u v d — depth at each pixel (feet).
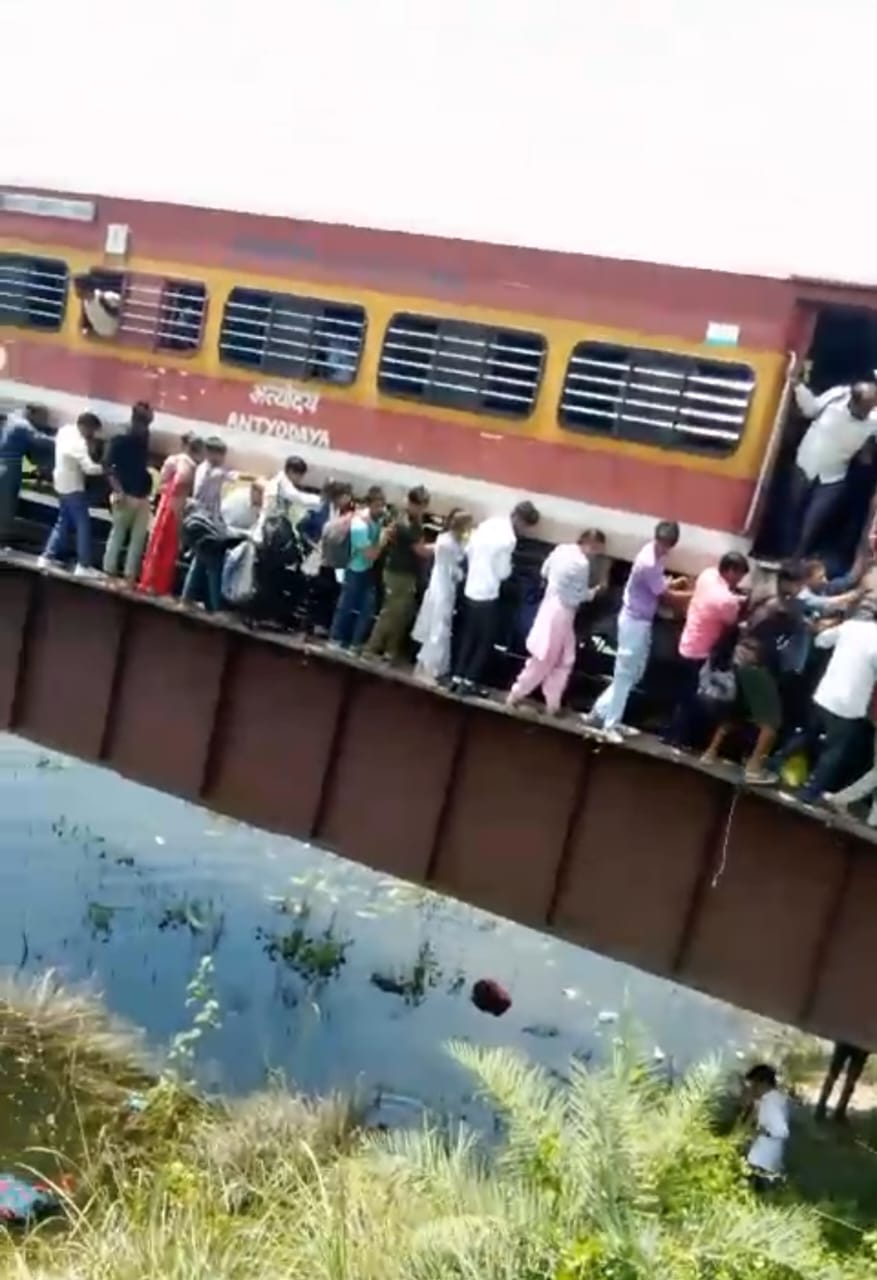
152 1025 56.80
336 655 45.24
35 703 52.90
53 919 64.95
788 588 37.93
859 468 39.50
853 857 39.75
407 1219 37.86
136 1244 38.93
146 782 50.67
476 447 46.03
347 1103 50.72
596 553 42.32
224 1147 47.11
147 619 50.57
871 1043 39.65
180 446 53.06
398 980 63.72
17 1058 52.19
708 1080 40.65
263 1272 36.65
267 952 64.75
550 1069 56.49
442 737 45.29
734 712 40.04
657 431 42.75
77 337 56.03
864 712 36.88
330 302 49.08
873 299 39.34
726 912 41.42
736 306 41.34
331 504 46.93
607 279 43.50
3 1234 41.39
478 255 45.91
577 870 43.39
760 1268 32.60
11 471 53.98
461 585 43.80
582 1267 31.53
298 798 47.75
